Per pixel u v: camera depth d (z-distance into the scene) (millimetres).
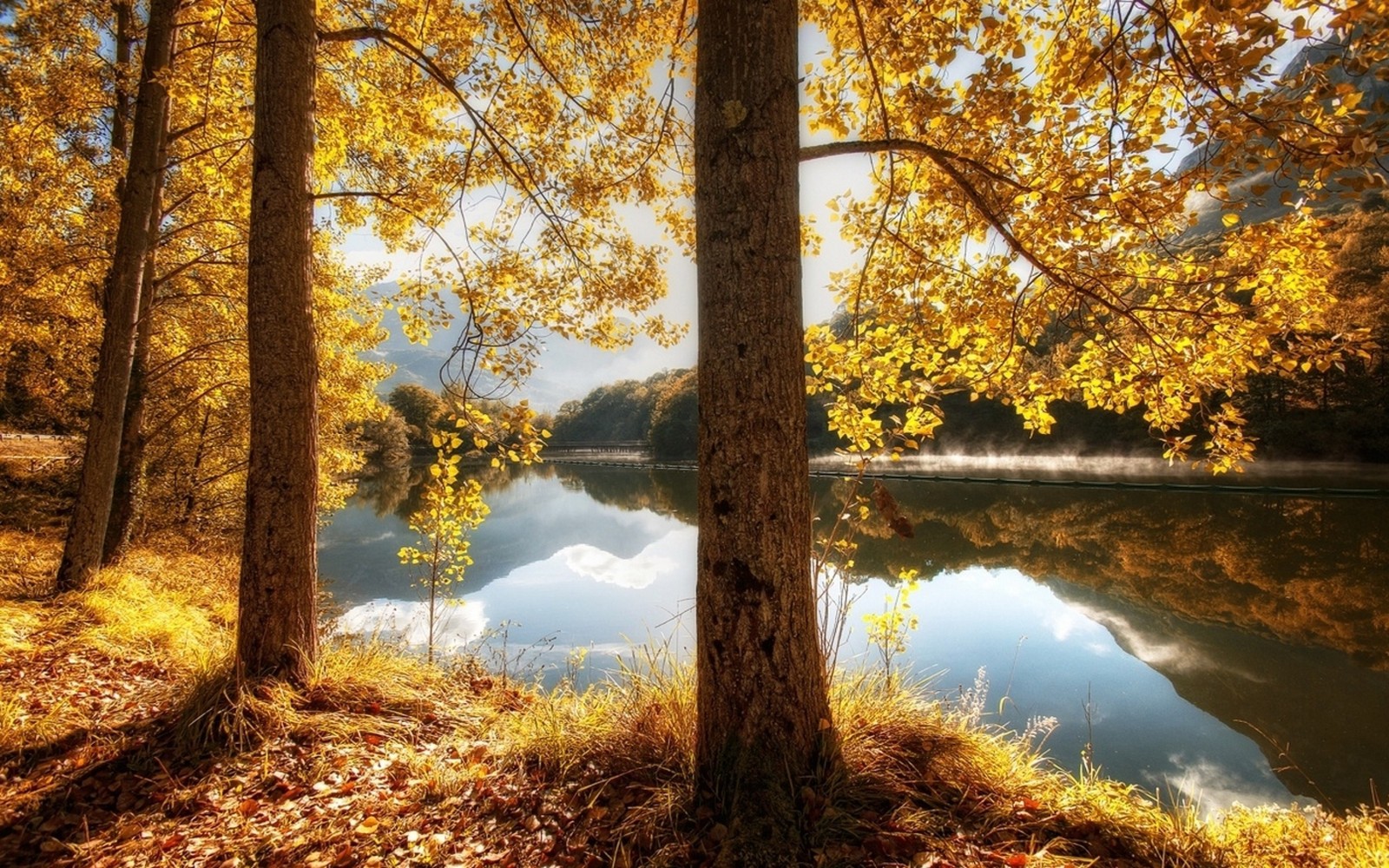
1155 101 2965
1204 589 12102
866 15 3543
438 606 10719
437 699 3869
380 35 3973
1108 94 3057
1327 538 15969
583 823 2467
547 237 4801
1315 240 2777
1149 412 3613
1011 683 7691
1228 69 2275
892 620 4105
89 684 3822
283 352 3512
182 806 2654
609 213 5086
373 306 9914
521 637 8969
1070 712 6930
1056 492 26531
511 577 13680
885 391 3773
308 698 3439
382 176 5691
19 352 9461
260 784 2820
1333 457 31703
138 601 5754
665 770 2693
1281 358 3039
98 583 5887
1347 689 7473
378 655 4062
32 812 2574
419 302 4453
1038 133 3236
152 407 10094
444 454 5555
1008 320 3648
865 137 3979
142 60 7086
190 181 8203
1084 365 3736
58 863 2318
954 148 3473
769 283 2285
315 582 3723
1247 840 2689
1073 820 2418
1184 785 5488
